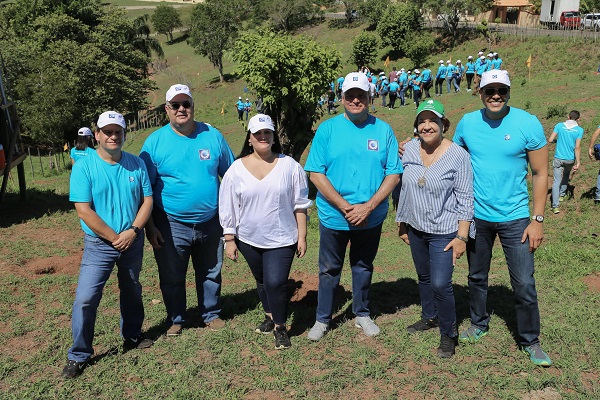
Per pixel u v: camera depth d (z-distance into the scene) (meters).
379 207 4.73
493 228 4.51
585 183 11.77
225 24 53.62
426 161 4.54
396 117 24.30
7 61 32.78
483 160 4.41
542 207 4.29
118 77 39.34
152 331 5.34
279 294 4.71
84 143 9.85
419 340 4.90
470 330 4.94
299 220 4.71
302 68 15.41
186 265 5.15
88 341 4.45
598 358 4.51
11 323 5.42
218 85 53.19
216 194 5.04
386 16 46.34
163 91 56.44
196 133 4.94
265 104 16.08
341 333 5.10
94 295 4.41
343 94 4.57
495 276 7.08
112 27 42.16
